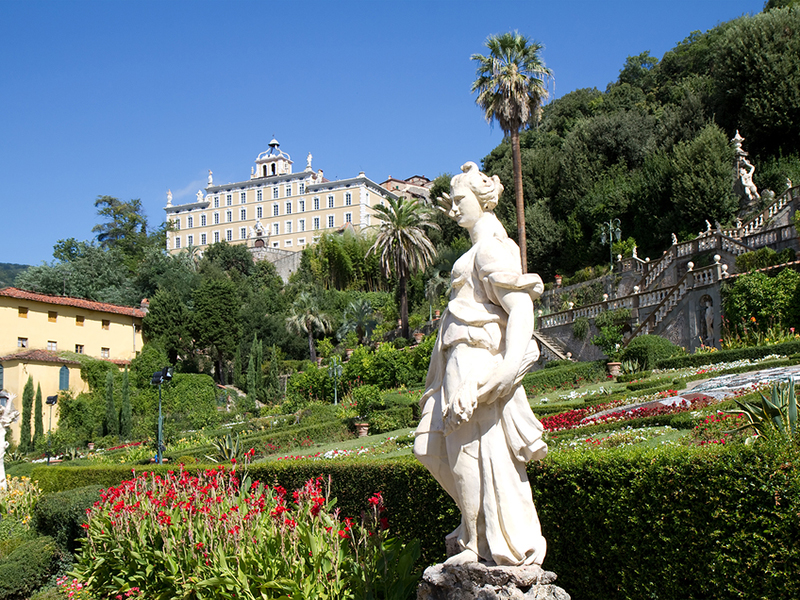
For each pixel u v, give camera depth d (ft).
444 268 176.55
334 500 20.74
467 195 14.12
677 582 15.03
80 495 31.73
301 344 192.54
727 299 75.61
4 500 40.16
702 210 119.75
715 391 45.24
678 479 15.12
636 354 76.64
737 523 14.10
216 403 150.00
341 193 347.36
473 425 12.54
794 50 120.57
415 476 21.76
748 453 14.25
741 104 129.08
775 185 116.16
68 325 148.66
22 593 27.94
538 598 11.51
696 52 179.11
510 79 98.78
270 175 374.63
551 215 160.86
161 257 221.46
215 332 173.06
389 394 83.82
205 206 382.01
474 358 12.77
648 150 145.48
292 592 17.24
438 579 12.57
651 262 111.86
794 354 57.77
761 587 13.66
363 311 182.50
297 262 294.66
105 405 130.62
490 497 12.18
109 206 283.18
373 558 17.71
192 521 21.56
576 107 195.83
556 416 48.62
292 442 71.72
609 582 16.44
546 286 139.13
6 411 45.42
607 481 16.62
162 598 21.52
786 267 72.54
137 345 164.25
